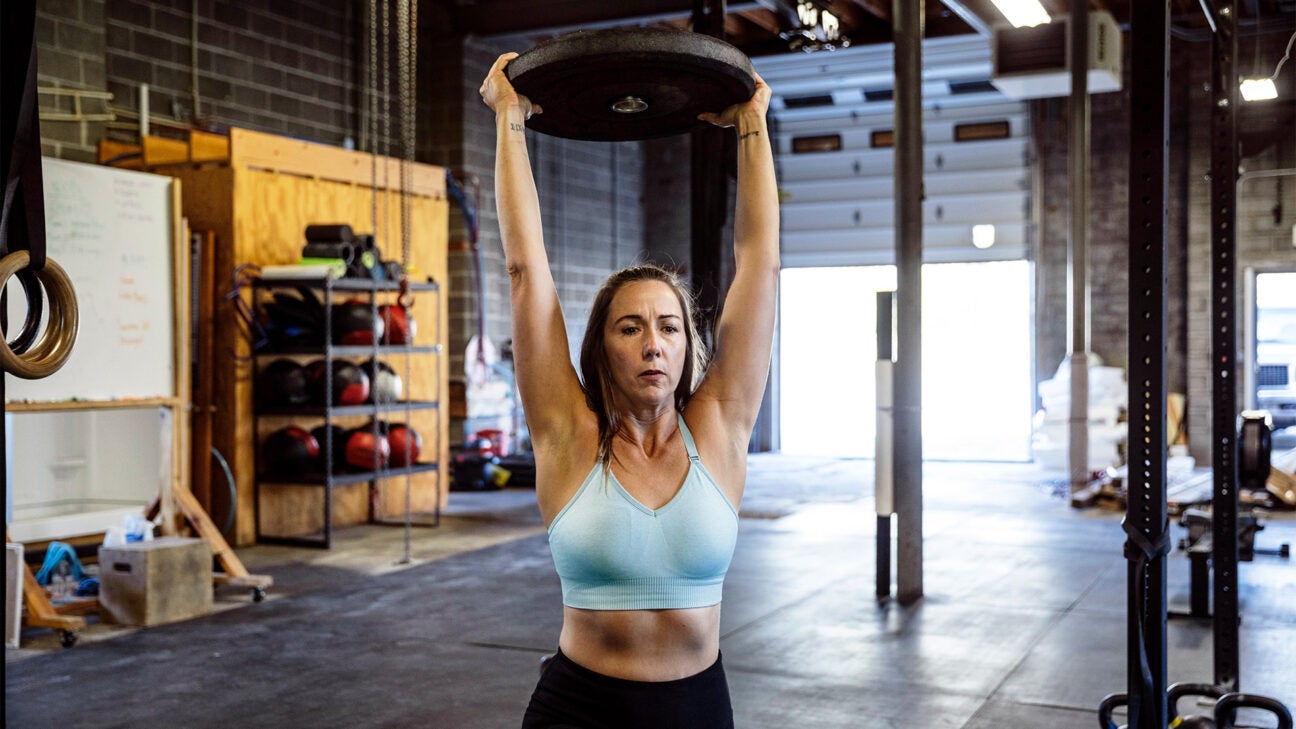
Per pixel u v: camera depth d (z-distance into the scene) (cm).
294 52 1066
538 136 1346
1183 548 669
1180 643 522
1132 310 268
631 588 179
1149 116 267
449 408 1209
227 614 590
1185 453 1263
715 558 182
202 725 407
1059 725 404
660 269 196
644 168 1562
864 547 789
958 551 768
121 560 569
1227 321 398
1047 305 1390
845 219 1512
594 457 184
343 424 879
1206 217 1289
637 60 177
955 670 476
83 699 440
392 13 1171
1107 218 1357
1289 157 1241
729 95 194
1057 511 965
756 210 200
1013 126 1404
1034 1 955
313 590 652
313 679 467
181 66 957
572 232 1410
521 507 1010
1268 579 664
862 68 1359
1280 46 1227
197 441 812
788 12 1075
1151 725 262
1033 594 629
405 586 661
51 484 778
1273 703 329
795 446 1566
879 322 620
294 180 853
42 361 173
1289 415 1273
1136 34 267
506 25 1198
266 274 797
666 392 184
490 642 527
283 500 845
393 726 404
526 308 190
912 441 614
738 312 198
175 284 687
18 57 167
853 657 498
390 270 848
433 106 1230
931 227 1455
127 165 849
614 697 177
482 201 1241
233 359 807
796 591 641
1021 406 1427
